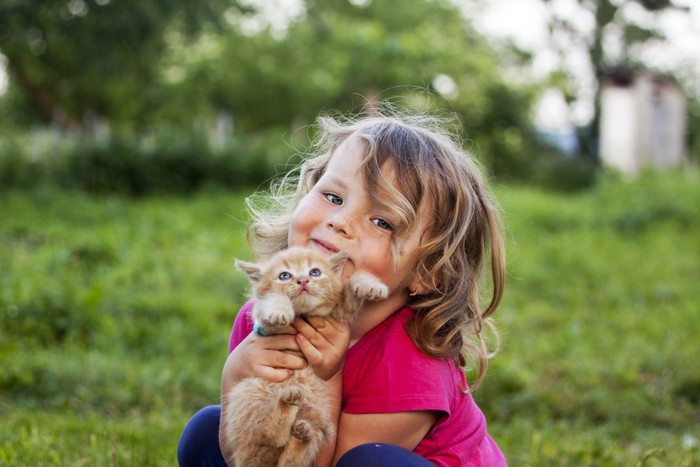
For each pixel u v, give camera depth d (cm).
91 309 823
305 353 290
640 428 614
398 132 334
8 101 3206
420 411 299
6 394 616
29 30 1984
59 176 1811
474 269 351
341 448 304
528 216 1638
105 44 1977
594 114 3434
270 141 2170
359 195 312
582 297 1081
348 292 293
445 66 2886
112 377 655
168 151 1923
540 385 701
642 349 816
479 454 323
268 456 281
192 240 1306
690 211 1673
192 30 2081
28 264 1012
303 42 3136
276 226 365
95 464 443
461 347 333
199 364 730
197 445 352
